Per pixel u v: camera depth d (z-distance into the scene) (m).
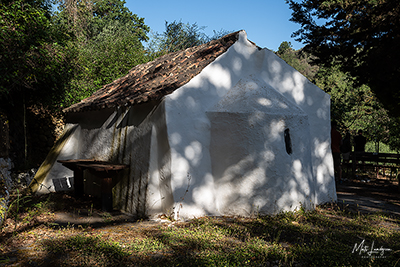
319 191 7.39
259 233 4.95
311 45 12.62
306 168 6.46
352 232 5.04
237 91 6.43
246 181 5.87
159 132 5.87
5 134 8.05
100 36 21.34
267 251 4.05
